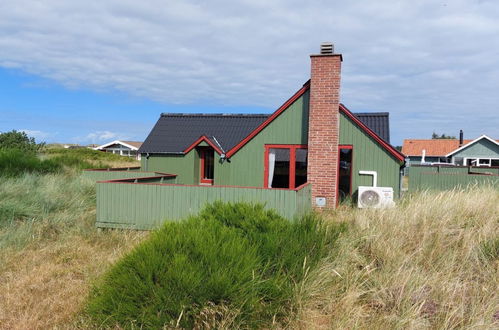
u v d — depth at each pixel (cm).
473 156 4003
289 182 1226
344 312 394
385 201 991
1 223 773
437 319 381
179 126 2059
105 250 668
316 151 1095
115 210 823
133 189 816
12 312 435
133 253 412
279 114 1224
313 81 1098
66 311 430
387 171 1127
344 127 1162
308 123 1188
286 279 430
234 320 366
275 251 466
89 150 3822
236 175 1273
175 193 799
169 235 434
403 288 429
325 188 1085
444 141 4759
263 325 384
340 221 721
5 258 609
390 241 566
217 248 413
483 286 436
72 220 838
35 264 595
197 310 363
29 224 777
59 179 1216
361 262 514
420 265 513
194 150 1814
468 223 649
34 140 2203
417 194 956
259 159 1251
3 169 1280
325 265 479
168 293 366
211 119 2092
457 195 808
